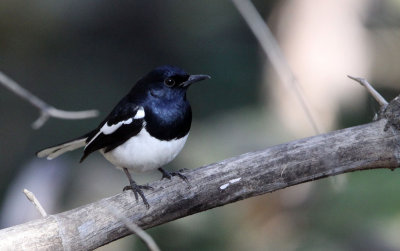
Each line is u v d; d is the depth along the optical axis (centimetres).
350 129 817
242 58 1437
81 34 1653
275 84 1171
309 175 812
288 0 1131
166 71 905
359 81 829
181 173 823
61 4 1595
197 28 1562
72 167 1227
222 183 809
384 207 952
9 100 1593
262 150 821
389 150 805
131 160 918
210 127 1223
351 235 956
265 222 1043
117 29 1655
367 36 1166
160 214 808
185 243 1061
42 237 748
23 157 1494
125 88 1598
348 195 977
